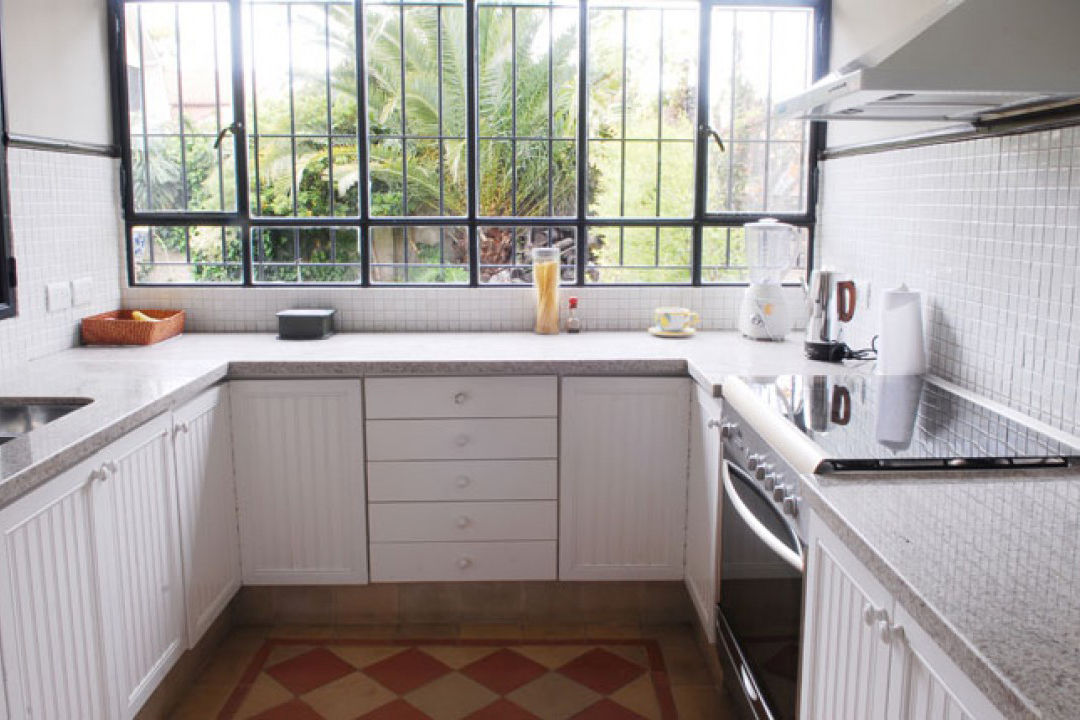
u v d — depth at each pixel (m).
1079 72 1.74
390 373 2.73
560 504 2.84
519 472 2.81
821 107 2.12
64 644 1.78
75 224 3.02
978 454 1.67
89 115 3.09
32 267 2.78
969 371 2.30
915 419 1.95
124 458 2.04
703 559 2.61
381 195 7.02
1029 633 1.00
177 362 2.66
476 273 3.39
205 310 3.34
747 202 3.43
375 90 6.88
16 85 2.69
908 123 2.60
